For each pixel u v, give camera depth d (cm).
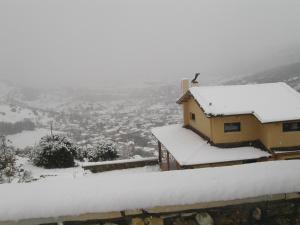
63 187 289
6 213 265
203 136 1906
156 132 2197
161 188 285
